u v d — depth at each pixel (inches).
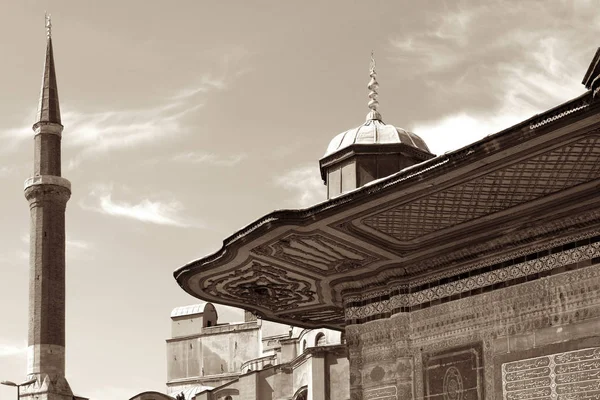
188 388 3814.0
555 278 578.6
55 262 3041.3
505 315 606.2
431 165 526.0
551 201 565.3
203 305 3939.5
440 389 643.5
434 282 666.8
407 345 675.4
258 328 3754.9
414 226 615.8
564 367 561.6
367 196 563.5
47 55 3324.3
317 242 647.1
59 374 2952.8
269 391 2891.2
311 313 855.1
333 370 2304.4
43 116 3196.4
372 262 692.1
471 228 616.7
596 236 560.7
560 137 470.6
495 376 603.8
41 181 3083.2
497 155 495.8
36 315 2979.8
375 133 724.7
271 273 721.0
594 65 430.6
